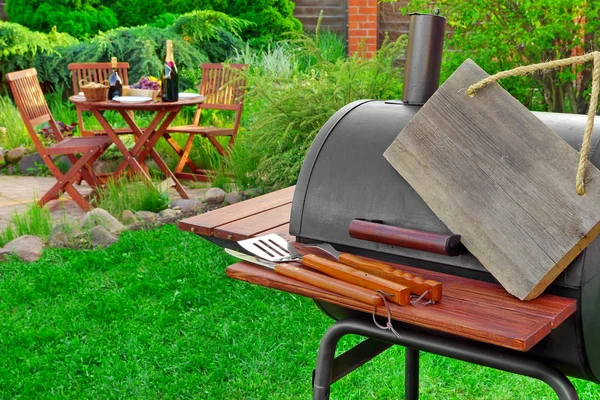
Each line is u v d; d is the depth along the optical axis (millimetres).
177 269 3854
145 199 4941
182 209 4953
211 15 8781
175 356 2961
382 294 1313
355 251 1586
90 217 4512
